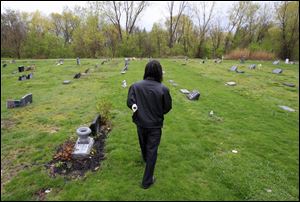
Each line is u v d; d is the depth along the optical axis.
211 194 3.72
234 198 3.67
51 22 51.38
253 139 6.07
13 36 37.56
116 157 4.67
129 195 3.59
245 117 8.02
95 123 5.59
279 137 6.38
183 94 10.77
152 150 3.60
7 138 5.70
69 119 7.07
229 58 35.12
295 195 3.88
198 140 5.75
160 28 47.25
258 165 4.70
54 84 13.10
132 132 5.96
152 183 3.84
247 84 14.32
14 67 22.14
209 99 10.16
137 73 16.16
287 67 24.22
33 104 8.92
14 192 3.64
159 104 3.54
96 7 41.81
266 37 43.12
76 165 4.33
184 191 3.75
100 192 3.63
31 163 4.49
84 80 13.96
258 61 30.94
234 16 44.91
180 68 20.38
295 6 36.94
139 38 44.25
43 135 5.82
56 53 39.69
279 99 11.09
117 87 11.69
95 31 40.34
